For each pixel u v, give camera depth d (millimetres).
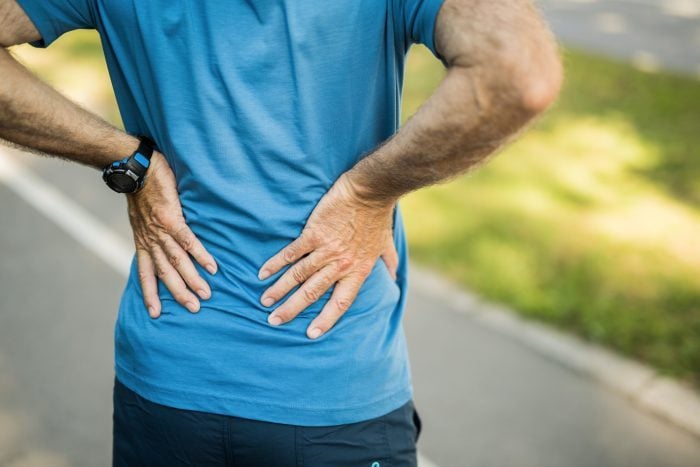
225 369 1339
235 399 1334
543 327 3461
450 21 1142
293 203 1316
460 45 1115
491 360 3248
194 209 1357
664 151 5688
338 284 1375
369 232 1358
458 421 2895
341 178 1317
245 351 1342
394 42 1295
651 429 2875
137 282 1464
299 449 1347
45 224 4277
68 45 8211
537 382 3119
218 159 1296
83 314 3467
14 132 1336
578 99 6902
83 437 2734
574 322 3484
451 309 3590
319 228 1323
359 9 1229
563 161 5383
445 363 3223
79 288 3674
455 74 1134
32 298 3566
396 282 1589
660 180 5137
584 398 3033
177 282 1376
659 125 6305
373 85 1304
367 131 1341
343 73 1260
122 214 4434
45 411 2844
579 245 4133
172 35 1258
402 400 1446
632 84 7445
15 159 5125
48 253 3973
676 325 3445
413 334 3404
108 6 1287
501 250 4055
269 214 1311
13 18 1304
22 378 3016
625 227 4375
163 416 1373
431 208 4531
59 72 7211
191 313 1364
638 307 3572
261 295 1355
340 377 1354
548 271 3867
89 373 3070
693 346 3303
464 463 2695
